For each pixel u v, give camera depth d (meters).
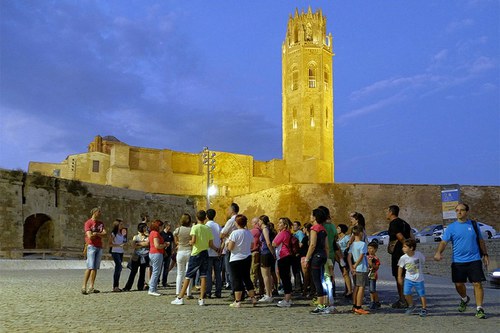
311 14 84.38
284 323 9.07
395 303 11.83
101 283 17.75
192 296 13.48
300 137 79.12
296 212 61.81
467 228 10.59
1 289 14.39
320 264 10.77
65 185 41.31
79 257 38.38
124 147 69.50
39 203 38.78
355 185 62.44
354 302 10.91
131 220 47.94
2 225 35.62
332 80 84.06
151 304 11.76
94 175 71.06
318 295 10.67
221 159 74.75
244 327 8.48
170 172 72.06
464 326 8.95
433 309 11.49
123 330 7.91
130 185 68.81
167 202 52.97
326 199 61.97
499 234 38.34
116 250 14.91
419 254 10.81
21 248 36.69
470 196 60.88
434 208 61.25
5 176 36.31
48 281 17.80
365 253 10.95
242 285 11.75
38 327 8.06
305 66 81.06
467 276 10.57
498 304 12.70
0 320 8.77
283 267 11.97
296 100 80.94
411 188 62.09
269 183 77.81
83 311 10.20
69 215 41.34
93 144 80.88
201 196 70.12
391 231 12.19
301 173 77.94
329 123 81.44
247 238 11.94
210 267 13.81
